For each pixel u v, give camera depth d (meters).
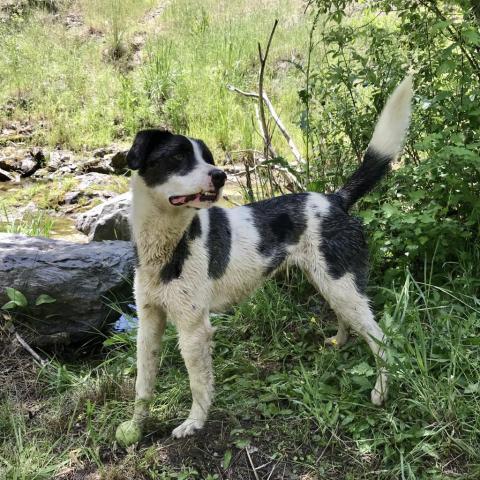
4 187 8.02
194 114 9.54
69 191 7.64
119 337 4.24
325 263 3.85
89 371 4.18
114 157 8.34
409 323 3.91
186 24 12.78
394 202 4.43
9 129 9.62
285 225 3.85
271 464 3.39
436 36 4.86
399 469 3.29
